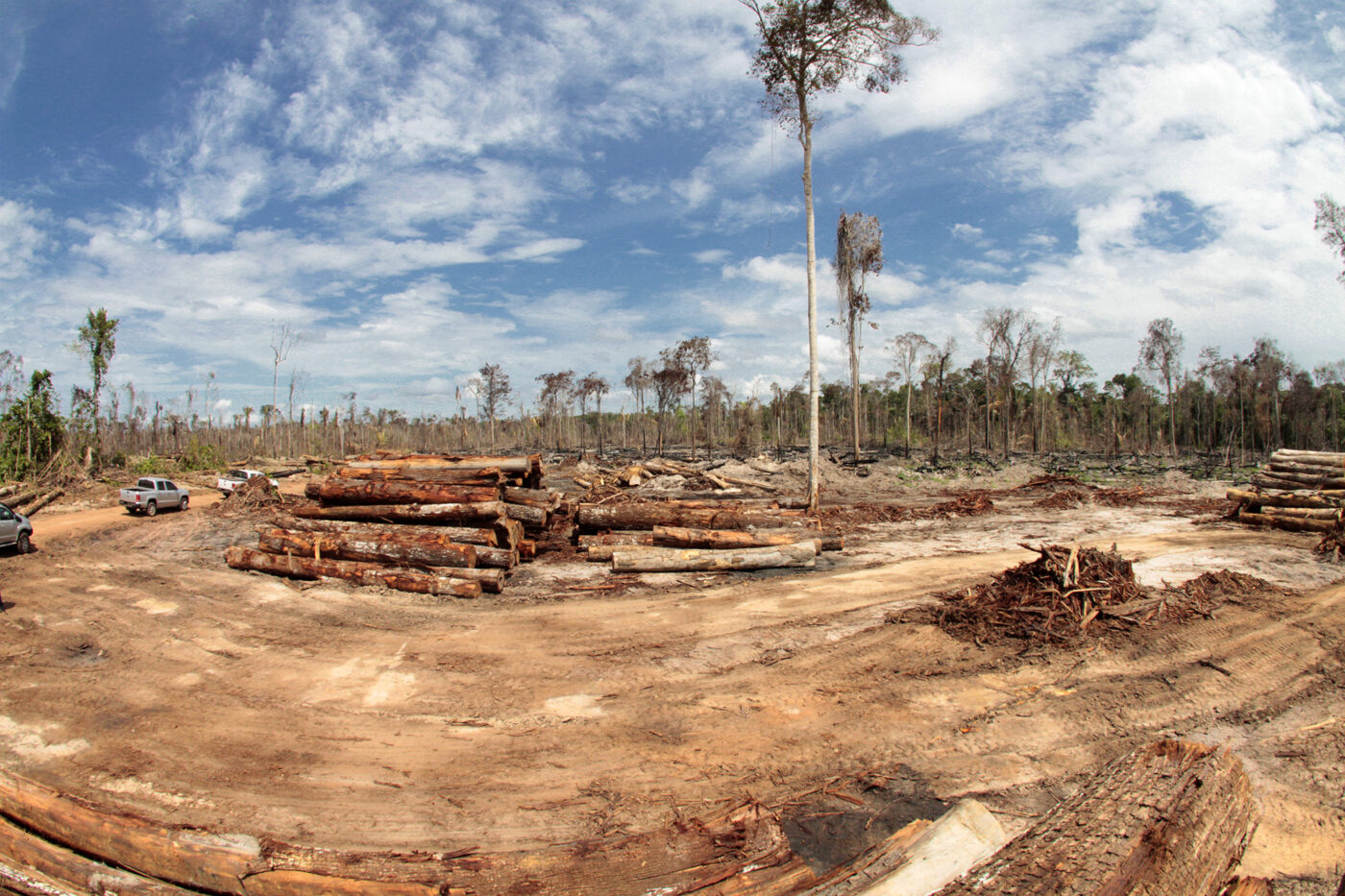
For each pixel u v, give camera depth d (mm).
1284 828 4750
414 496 13570
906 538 16859
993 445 66688
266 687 7605
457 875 3816
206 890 3975
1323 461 16875
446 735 6418
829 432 78750
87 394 35344
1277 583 10828
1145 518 19594
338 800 5285
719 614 10281
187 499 25609
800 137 20609
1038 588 9336
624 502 16297
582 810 5133
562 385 67188
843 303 40000
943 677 7449
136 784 5516
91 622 9977
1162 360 55219
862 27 18875
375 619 10195
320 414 66688
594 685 7594
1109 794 3898
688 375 54094
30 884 4094
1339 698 6645
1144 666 7523
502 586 12062
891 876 3600
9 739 6293
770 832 4070
